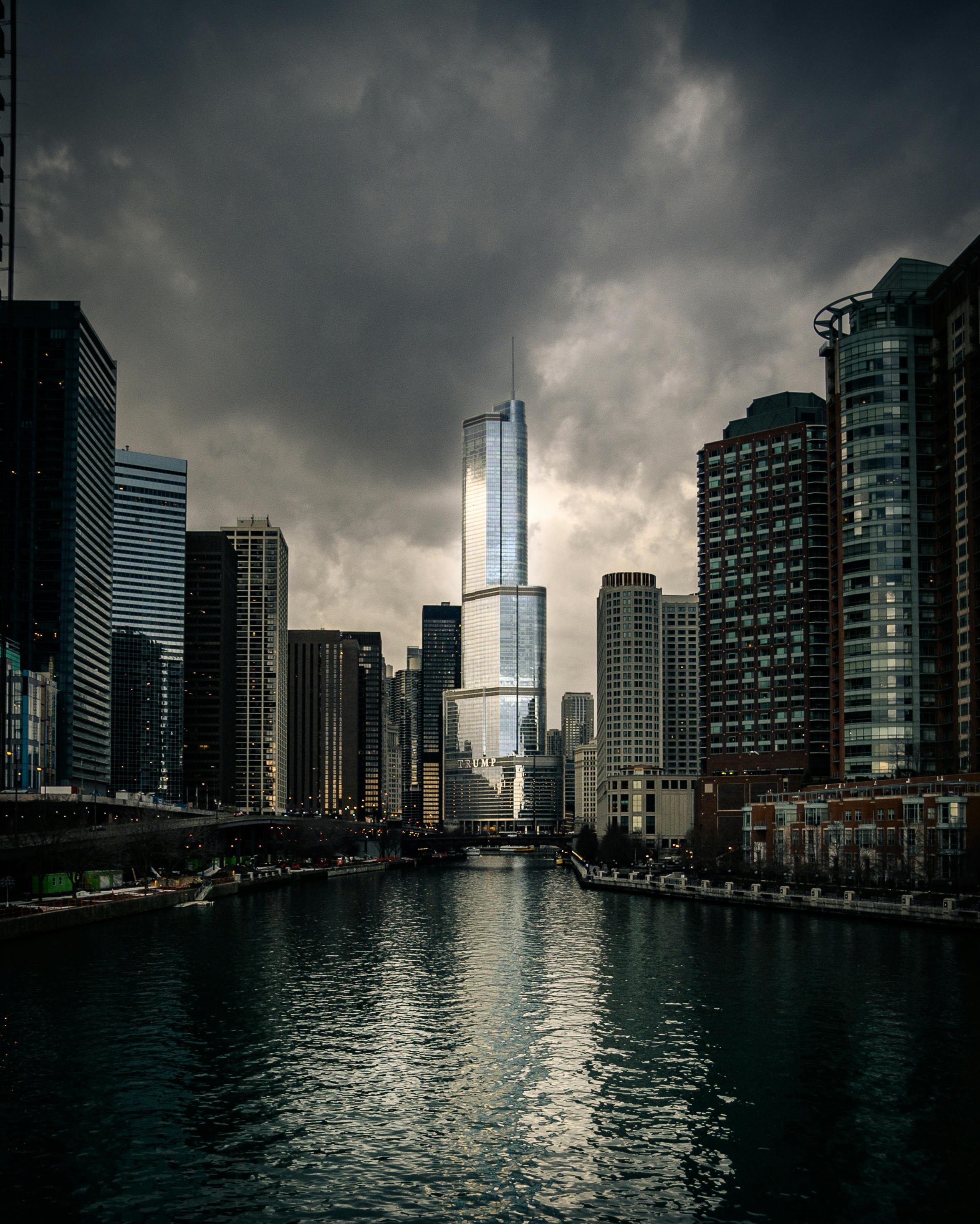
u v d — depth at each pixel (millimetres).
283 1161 57875
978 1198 53125
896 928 148000
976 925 139000
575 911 191875
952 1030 84062
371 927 165625
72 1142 60469
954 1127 62531
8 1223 50531
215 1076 73188
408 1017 92000
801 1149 59281
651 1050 79625
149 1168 56719
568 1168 56844
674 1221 50812
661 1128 62781
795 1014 90562
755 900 189000
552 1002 97875
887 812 188625
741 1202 52781
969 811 167625
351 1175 55969
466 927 165125
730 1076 72688
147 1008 94812
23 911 154375
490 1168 56844
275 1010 94500
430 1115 65000
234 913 191125
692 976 110500
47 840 185375
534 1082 71812
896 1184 54688
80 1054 78812
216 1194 53688
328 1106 66812
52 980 108562
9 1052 79250
